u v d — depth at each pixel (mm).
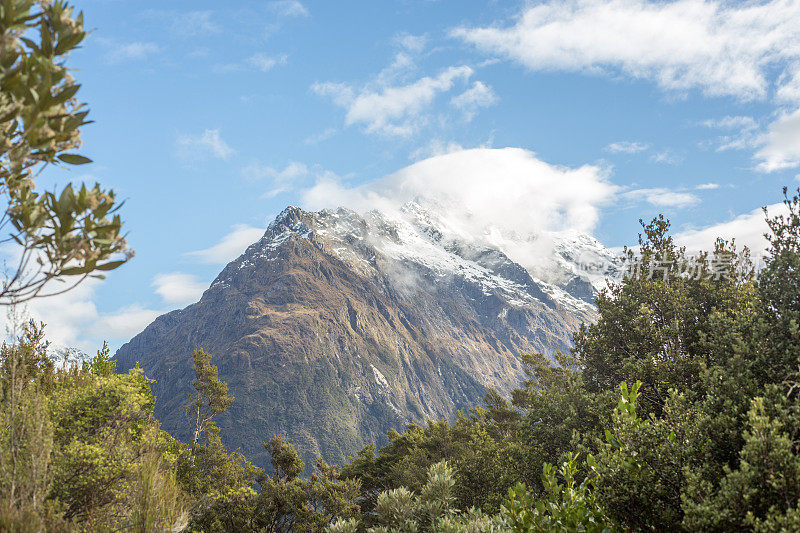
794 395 9883
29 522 5754
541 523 6270
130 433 11008
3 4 3500
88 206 3848
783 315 11742
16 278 3842
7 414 7141
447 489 9383
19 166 3887
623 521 7375
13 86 3604
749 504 6223
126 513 7906
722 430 8305
